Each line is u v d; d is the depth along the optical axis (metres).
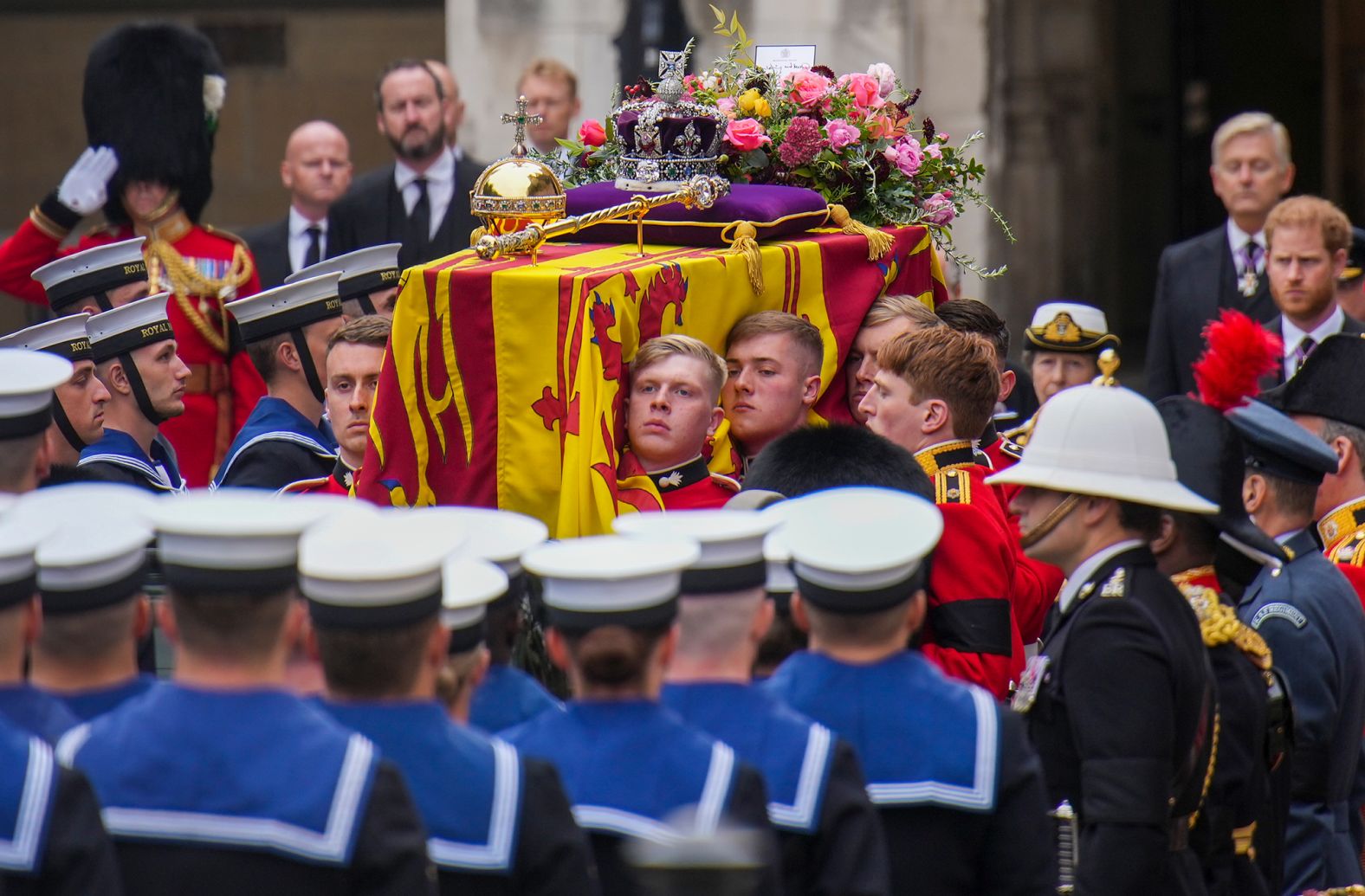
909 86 39.41
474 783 11.51
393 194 32.03
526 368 17.25
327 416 22.11
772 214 19.12
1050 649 14.38
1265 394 20.42
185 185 28.81
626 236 19.42
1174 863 13.94
